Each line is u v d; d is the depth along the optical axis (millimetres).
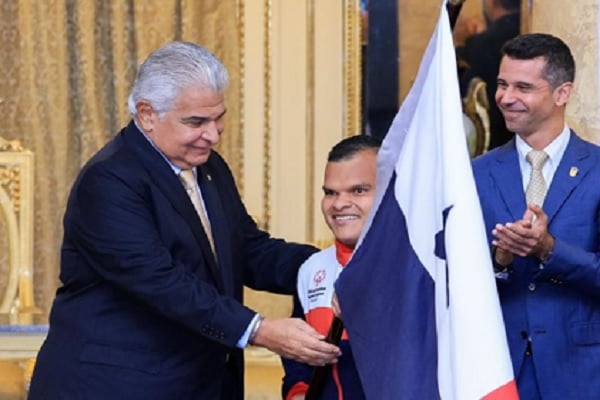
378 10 9820
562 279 4824
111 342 5020
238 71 9789
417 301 4234
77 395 5000
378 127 9867
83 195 5000
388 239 4391
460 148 4152
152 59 4945
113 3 9703
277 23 9805
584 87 7844
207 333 4914
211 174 5344
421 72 4383
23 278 8672
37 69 9688
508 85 4984
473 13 9648
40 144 9703
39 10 9672
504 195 5000
